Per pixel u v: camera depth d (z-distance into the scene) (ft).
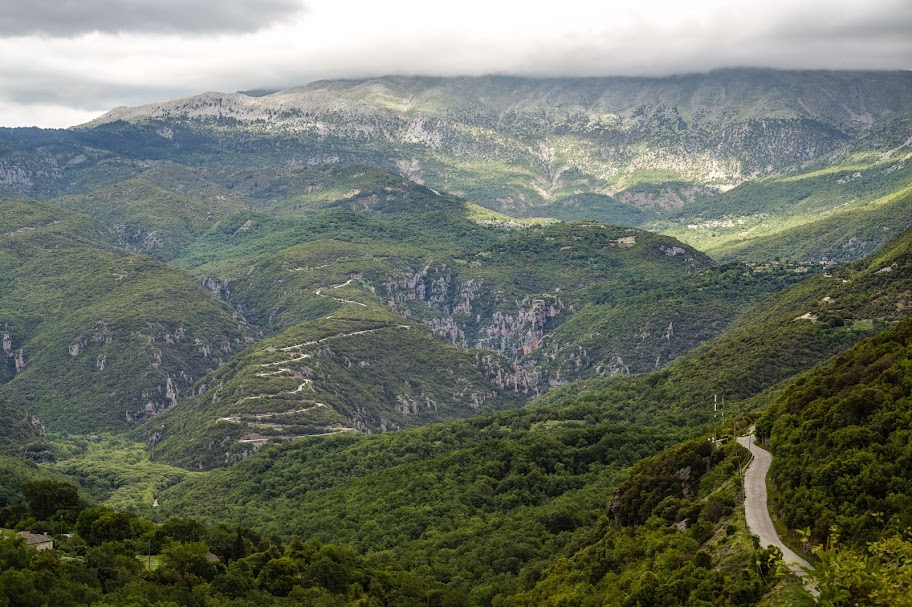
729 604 484.33
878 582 319.47
